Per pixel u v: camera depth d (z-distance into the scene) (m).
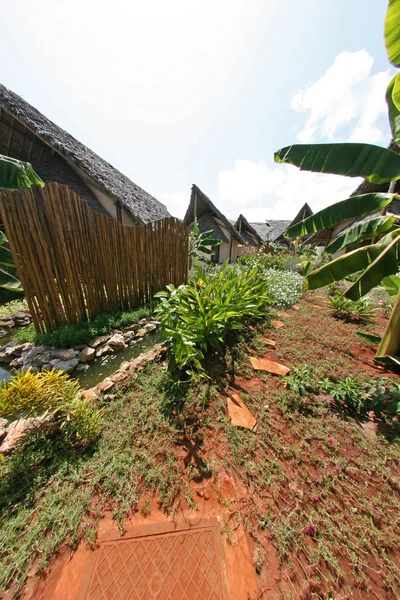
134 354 3.21
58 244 3.17
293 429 1.71
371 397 1.92
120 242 4.05
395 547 1.07
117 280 4.12
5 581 0.98
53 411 1.64
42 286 3.10
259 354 2.76
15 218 2.76
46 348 3.06
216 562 1.04
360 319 3.94
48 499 1.27
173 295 2.91
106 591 0.96
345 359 2.67
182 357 2.28
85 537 1.13
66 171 6.77
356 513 1.20
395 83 1.84
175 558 1.05
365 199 2.79
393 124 2.27
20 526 1.15
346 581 0.97
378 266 2.24
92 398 1.97
